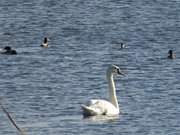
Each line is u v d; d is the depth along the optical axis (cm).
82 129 3903
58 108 4347
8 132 3844
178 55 6247
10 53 6169
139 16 8181
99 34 7244
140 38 7069
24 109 4312
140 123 4038
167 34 7256
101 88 4922
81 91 4822
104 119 4112
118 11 8450
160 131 3897
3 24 7719
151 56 6150
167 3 8812
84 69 5572
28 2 8850
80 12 8375
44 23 7769
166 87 4938
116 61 5938
